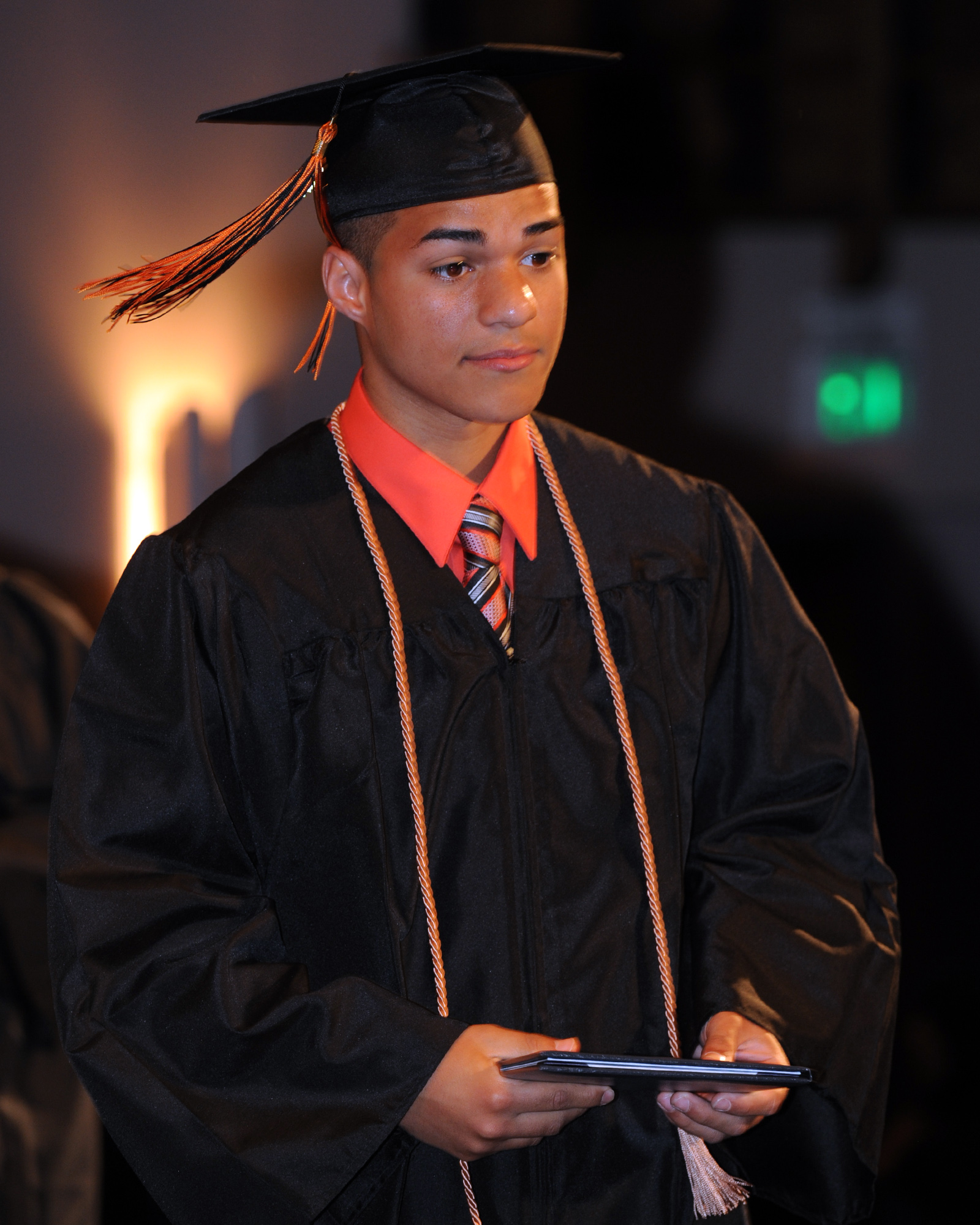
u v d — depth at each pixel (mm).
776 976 3418
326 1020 3115
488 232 3105
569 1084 3037
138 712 3287
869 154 7105
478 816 3328
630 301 7051
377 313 3223
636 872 3418
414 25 6391
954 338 7266
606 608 3500
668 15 6871
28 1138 5418
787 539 7355
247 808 3375
